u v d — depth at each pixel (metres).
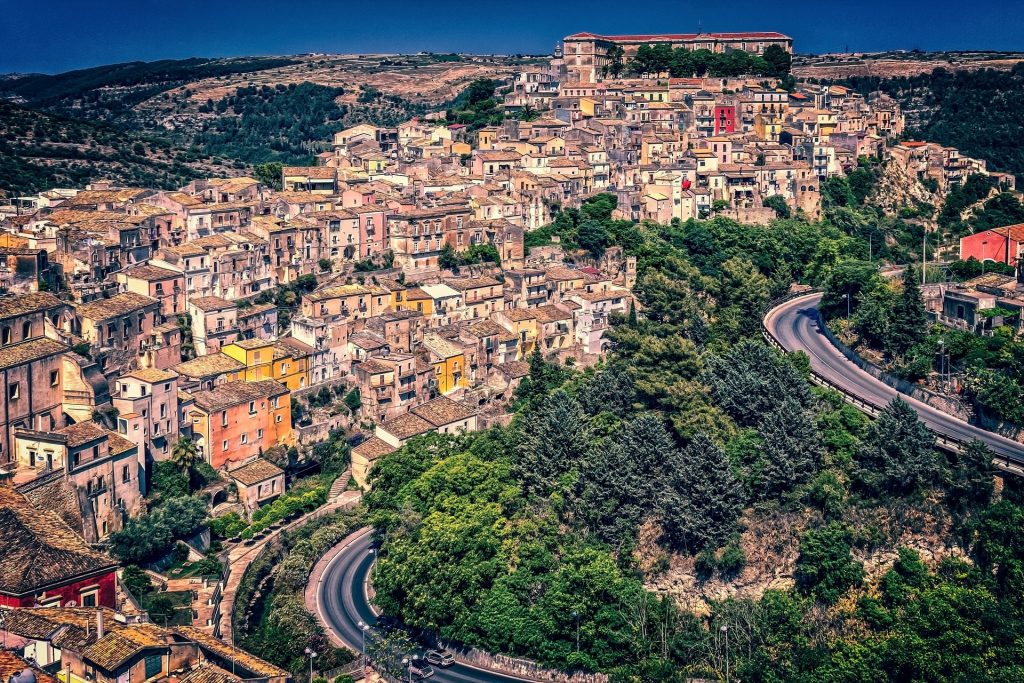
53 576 174.62
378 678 184.62
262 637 193.00
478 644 195.25
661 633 194.50
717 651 192.88
